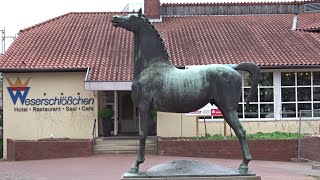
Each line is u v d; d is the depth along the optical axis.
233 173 9.74
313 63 25.83
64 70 26.00
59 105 26.52
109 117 26.34
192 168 9.95
